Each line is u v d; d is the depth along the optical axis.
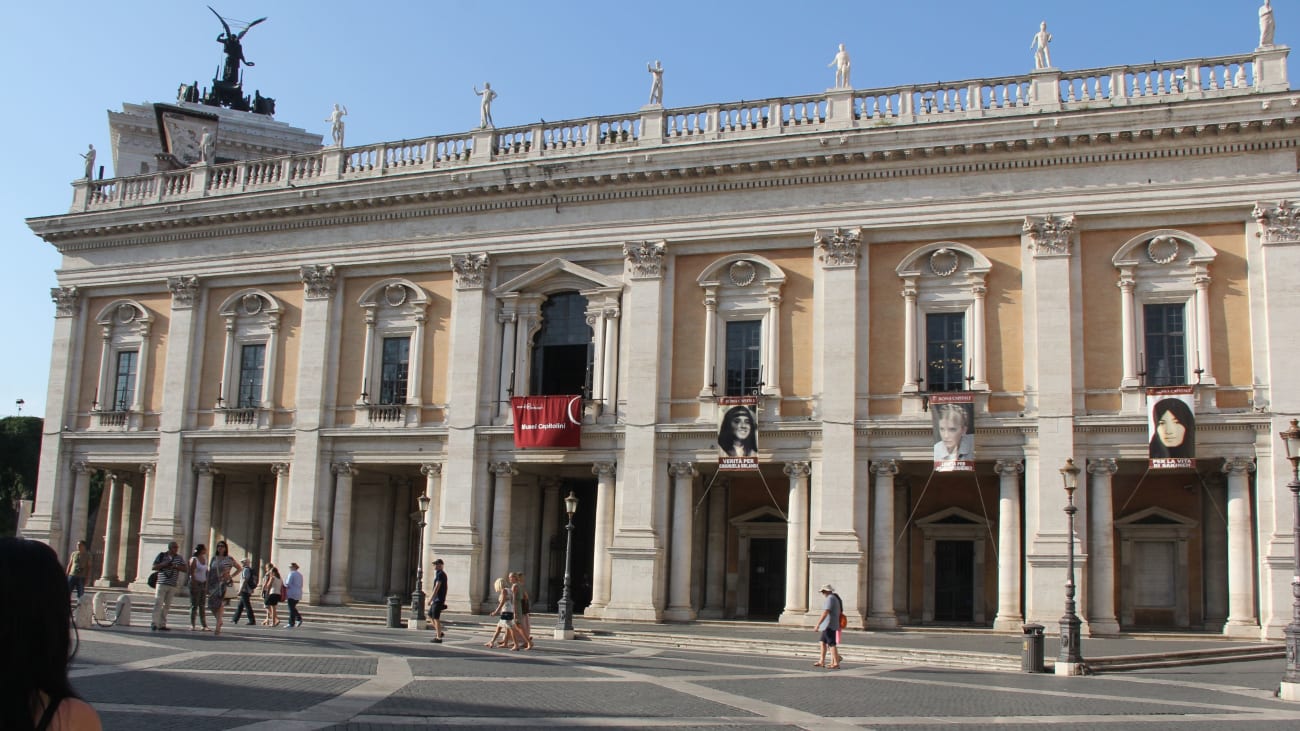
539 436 42.34
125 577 52.56
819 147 40.09
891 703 20.06
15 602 4.39
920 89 40.19
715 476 42.09
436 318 45.97
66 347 52.31
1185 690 23.31
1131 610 39.19
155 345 51.12
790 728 16.52
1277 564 34.59
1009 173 38.81
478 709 17.30
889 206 39.88
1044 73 38.81
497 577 42.94
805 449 39.88
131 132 70.81
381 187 46.09
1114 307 37.75
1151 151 37.44
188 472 48.97
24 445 83.81
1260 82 36.78
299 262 47.94
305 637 30.34
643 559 40.50
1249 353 36.31
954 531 41.12
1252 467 35.84
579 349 44.31
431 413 45.28
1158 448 35.66
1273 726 17.67
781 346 40.94
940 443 37.41
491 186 44.44
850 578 38.06
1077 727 17.25
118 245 51.84
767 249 41.62
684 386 41.94
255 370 49.00
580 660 26.75
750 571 43.47
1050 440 37.12
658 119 43.16
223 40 74.75
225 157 68.38
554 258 44.22
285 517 46.69
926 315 39.69
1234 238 36.97
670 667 25.83
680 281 42.66
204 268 49.81
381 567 47.81
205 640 27.31
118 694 17.41
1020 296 38.62
